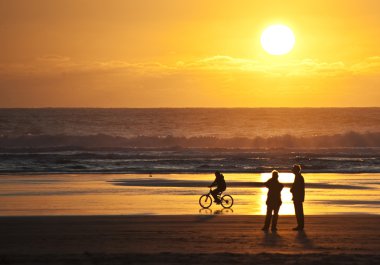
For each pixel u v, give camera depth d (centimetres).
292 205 9406
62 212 8506
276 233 6334
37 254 5028
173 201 10038
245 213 8444
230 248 5384
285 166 19888
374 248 5400
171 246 5497
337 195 11050
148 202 9869
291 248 5381
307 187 12744
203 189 12262
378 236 6128
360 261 4712
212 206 9356
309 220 7412
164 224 7050
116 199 10306
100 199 10300
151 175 16125
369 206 9306
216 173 9275
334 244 5612
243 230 6575
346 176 16212
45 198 10444
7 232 6412
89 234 6272
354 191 11862
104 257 4859
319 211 8638
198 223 7150
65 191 11762
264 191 11919
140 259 4778
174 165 19988
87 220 7394
